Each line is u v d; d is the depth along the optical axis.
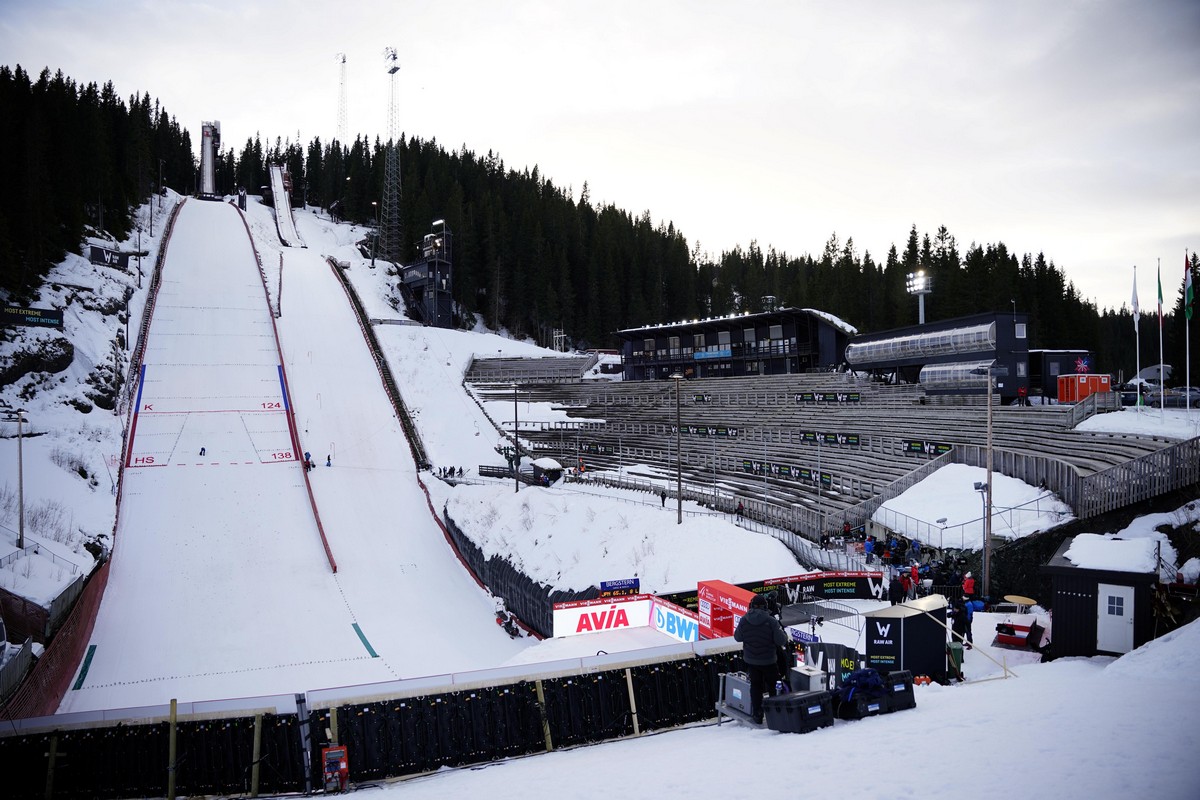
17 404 62.03
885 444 49.41
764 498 45.56
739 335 89.62
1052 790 7.35
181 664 36.03
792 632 21.38
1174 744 8.48
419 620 43.19
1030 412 45.12
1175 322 68.94
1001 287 99.12
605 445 70.56
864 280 137.75
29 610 33.00
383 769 14.17
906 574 28.64
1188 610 18.88
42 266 80.50
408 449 73.06
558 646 23.05
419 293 122.25
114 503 53.53
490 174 189.12
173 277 103.12
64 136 109.88
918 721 11.51
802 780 8.83
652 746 13.08
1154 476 29.06
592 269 144.00
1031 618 24.34
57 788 13.72
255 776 13.75
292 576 47.44
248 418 72.12
